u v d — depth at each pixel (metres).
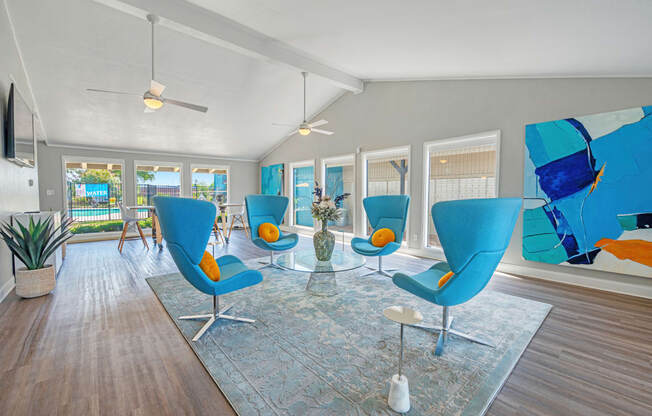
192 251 2.00
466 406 1.45
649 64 2.68
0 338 2.11
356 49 3.80
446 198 4.62
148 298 2.93
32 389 1.56
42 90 4.41
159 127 6.16
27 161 3.67
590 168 3.21
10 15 3.15
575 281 3.37
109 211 6.89
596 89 3.20
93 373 1.71
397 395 1.40
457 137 4.39
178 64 4.35
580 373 1.73
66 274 3.78
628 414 1.41
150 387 1.59
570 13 2.09
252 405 1.45
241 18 3.24
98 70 4.19
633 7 1.86
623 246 3.02
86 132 5.91
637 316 2.51
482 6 2.25
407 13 2.58
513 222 1.88
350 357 1.88
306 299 2.90
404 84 5.08
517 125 3.79
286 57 4.14
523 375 1.71
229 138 7.29
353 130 6.00
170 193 7.79
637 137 2.94
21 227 2.85
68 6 3.18
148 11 2.92
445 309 2.13
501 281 3.51
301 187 7.59
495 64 3.47
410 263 4.43
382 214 3.98
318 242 3.17
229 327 2.29
